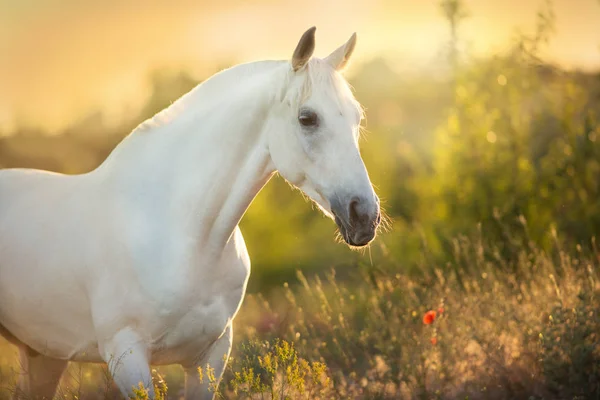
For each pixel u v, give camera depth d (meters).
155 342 5.64
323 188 5.32
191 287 5.56
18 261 6.29
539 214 11.24
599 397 6.48
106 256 5.68
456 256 9.29
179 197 5.66
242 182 5.69
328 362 8.34
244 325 9.74
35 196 6.61
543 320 7.61
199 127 5.75
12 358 8.90
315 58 5.50
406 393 7.02
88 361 6.33
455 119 12.35
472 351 7.45
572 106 11.77
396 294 9.21
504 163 11.83
